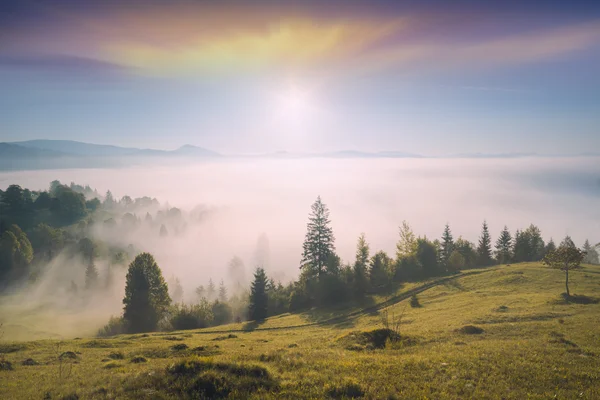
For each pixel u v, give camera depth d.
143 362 24.73
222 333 54.81
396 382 15.18
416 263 84.06
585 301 41.91
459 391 14.35
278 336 44.81
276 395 13.55
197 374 15.07
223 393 13.77
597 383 15.45
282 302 83.94
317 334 43.09
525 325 30.81
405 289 71.25
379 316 53.59
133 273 74.00
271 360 19.31
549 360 18.56
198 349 29.48
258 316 73.56
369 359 19.30
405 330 33.97
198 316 72.44
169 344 36.84
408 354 21.09
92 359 27.14
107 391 15.00
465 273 75.38
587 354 20.00
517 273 65.50
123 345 37.16
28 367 24.27
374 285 80.81
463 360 18.48
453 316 41.09
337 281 75.38
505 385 15.02
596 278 57.03
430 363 17.97
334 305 71.56
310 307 75.50
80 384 17.16
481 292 57.16
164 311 78.06
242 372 15.41
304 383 14.77
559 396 14.02
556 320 32.78
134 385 14.80
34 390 16.80
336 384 14.51
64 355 28.11
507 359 18.67
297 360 18.61
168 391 13.97
